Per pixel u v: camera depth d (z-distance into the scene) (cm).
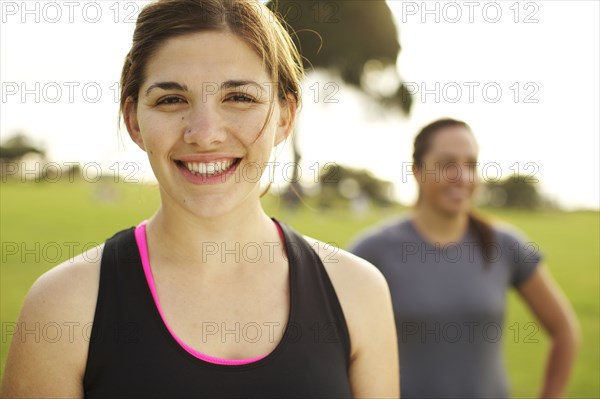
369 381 194
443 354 326
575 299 1123
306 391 174
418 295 329
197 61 168
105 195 2836
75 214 2248
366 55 3497
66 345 167
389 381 199
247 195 178
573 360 360
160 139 169
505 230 358
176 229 178
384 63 3500
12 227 1867
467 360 327
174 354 169
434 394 321
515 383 652
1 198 2886
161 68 169
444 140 344
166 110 170
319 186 2941
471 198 347
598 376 670
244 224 182
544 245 1947
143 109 172
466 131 351
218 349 173
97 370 169
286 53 196
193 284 178
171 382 166
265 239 189
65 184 3538
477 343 330
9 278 1098
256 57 174
